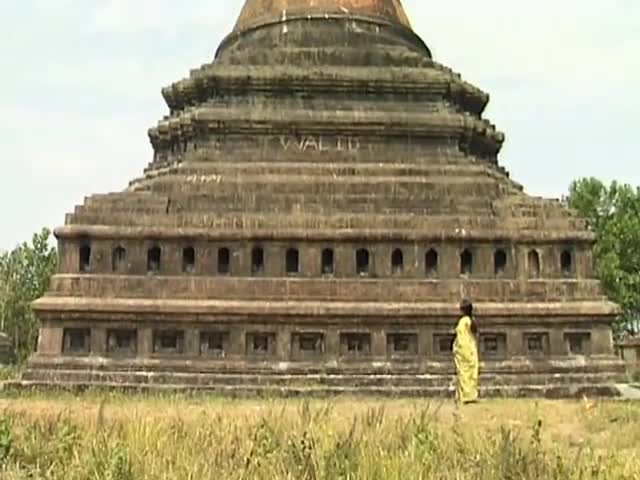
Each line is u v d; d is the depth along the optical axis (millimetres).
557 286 38062
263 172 39375
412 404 30750
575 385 36406
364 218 38188
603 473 15695
